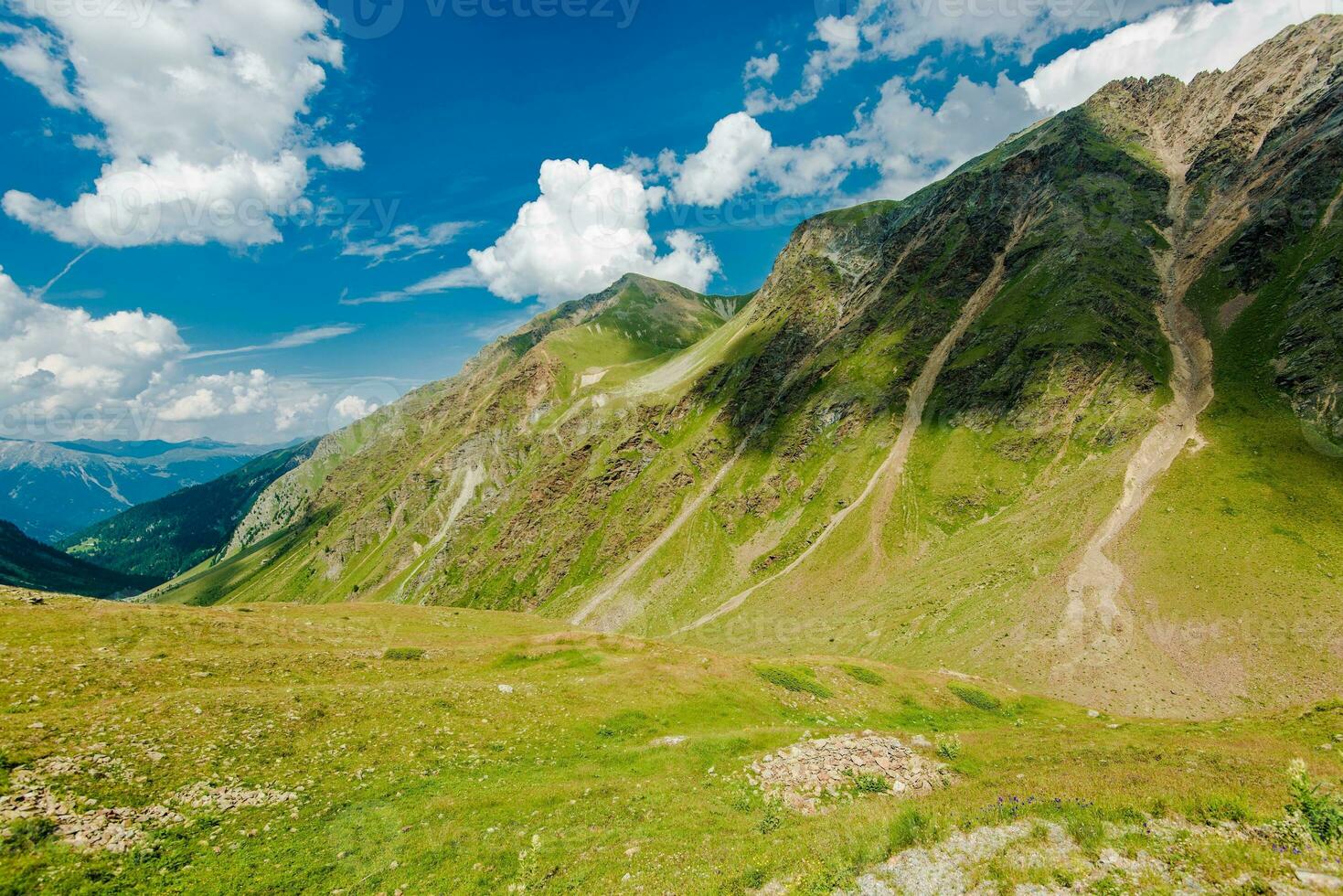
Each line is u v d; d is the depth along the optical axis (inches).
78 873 810.2
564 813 1061.8
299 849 937.5
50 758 1061.8
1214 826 575.5
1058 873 526.0
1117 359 6707.7
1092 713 2177.7
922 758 1229.1
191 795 1058.1
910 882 566.3
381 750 1354.6
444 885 832.3
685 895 658.2
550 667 2262.6
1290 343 5595.5
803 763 1204.5
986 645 3986.2
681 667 2203.5
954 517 6707.7
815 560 7214.6
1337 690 2824.8
